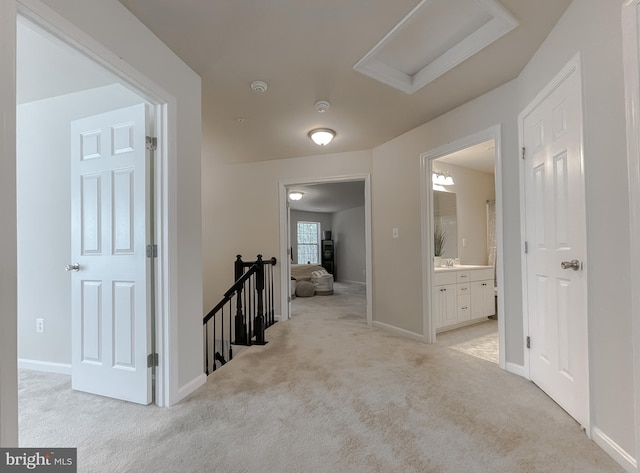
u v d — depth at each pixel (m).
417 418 1.71
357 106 2.72
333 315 4.48
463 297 3.76
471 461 1.36
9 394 1.04
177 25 1.72
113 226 1.99
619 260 1.34
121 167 1.97
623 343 1.32
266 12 1.64
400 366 2.48
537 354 2.09
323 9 1.63
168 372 1.87
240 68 2.14
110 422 1.69
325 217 10.19
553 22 1.75
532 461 1.35
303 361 2.60
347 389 2.07
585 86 1.53
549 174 1.90
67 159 2.45
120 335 1.96
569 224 1.71
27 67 2.07
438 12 1.76
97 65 1.51
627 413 1.30
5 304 1.02
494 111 2.44
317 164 4.09
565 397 1.76
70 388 2.13
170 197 1.91
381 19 1.71
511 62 2.11
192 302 2.10
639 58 1.21
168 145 1.90
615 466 1.32
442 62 2.18
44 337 2.49
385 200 3.63
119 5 1.56
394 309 3.50
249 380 2.23
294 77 2.26
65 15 1.30
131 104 2.29
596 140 1.46
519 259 2.29
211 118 2.94
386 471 1.30
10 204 1.04
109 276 1.99
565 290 1.75
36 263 2.51
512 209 2.33
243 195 4.41
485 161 4.14
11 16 1.05
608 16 1.37
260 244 4.31
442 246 4.21
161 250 1.89
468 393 2.01
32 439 1.54
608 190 1.39
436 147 2.95
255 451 1.43
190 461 1.37
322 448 1.45
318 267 7.18
